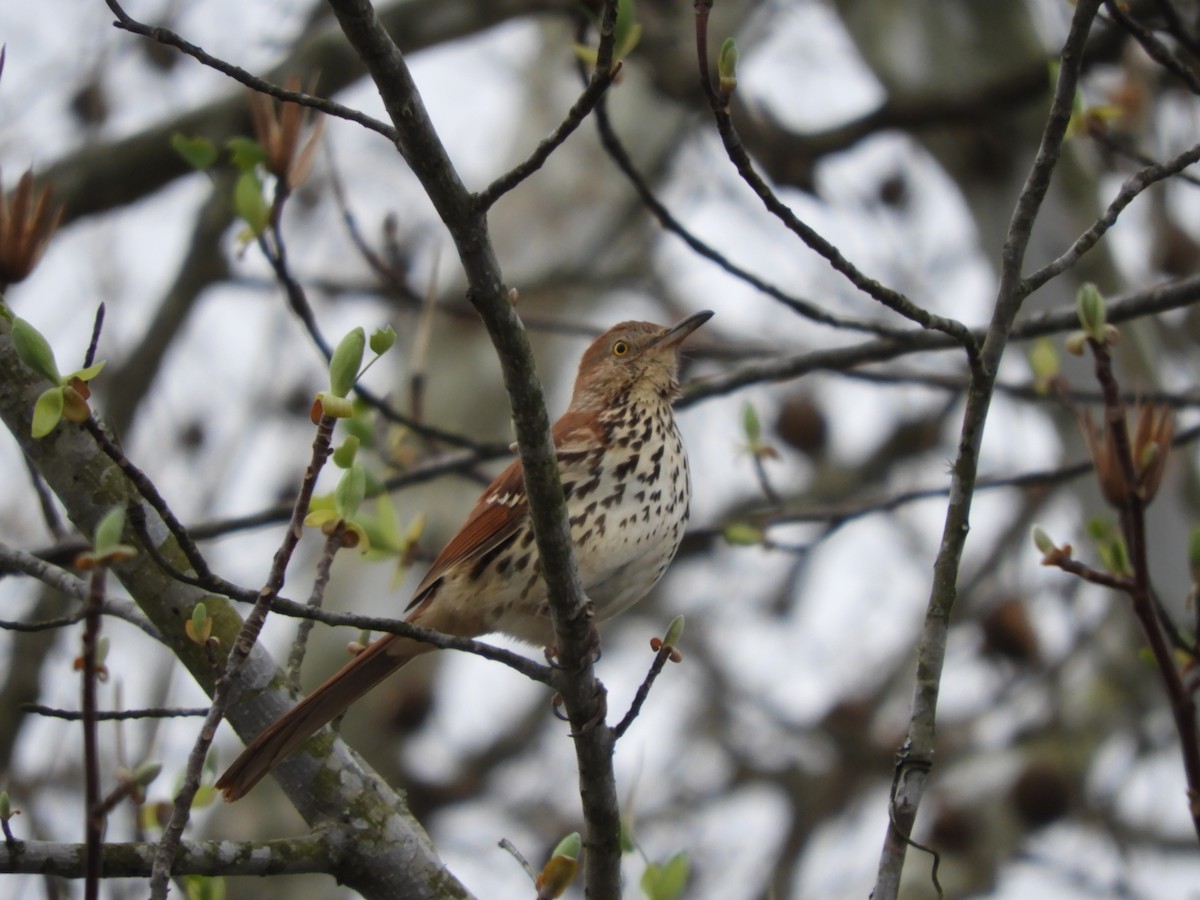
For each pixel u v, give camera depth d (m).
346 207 11.05
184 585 6.90
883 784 16.44
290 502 10.54
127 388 13.64
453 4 13.43
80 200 12.73
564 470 8.62
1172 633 7.03
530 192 16.70
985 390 6.56
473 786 16.97
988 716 16.05
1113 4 7.88
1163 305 9.13
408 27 13.41
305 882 13.00
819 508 10.64
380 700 15.38
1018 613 16.08
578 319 16.86
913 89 12.58
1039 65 11.77
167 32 5.48
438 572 8.68
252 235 8.66
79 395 5.43
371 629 5.86
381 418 11.07
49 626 6.09
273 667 7.03
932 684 6.48
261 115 8.63
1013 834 14.48
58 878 7.54
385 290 12.90
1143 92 12.18
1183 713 6.51
